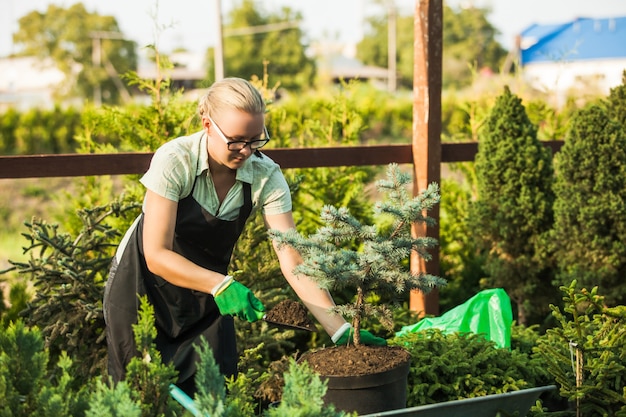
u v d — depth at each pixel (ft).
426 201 8.87
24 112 68.69
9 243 31.86
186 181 9.12
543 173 16.43
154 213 8.97
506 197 16.47
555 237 15.88
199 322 9.54
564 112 23.21
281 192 9.71
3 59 148.87
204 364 6.82
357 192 18.20
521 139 16.47
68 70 140.97
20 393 7.16
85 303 13.02
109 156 14.33
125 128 17.62
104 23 144.05
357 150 15.98
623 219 15.19
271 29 127.65
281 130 19.60
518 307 16.99
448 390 11.08
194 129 17.26
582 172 15.47
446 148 17.19
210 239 9.50
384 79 156.87
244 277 13.84
